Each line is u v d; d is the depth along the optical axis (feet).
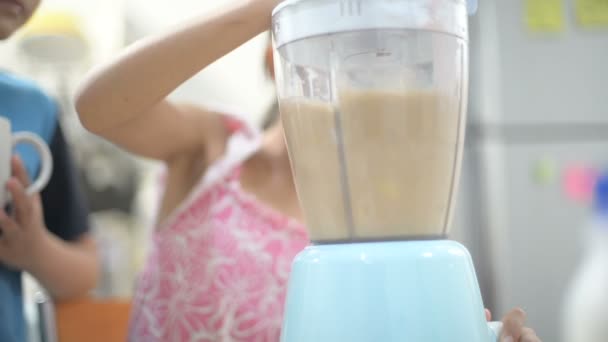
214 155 2.36
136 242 4.40
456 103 1.34
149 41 1.44
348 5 1.27
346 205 1.30
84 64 4.65
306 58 1.32
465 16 1.38
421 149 1.29
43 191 2.37
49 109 2.32
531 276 4.36
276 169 2.43
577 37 4.49
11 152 1.80
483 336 1.27
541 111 4.42
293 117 1.37
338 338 1.23
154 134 2.11
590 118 4.47
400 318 1.21
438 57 1.32
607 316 3.77
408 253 1.24
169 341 2.13
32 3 2.00
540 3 4.43
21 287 2.15
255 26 1.44
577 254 4.39
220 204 2.26
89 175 4.34
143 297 2.25
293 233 2.26
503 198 4.34
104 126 1.61
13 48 4.39
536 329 4.34
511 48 4.40
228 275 2.17
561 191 4.42
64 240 2.41
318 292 1.26
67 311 2.28
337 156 1.30
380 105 1.28
